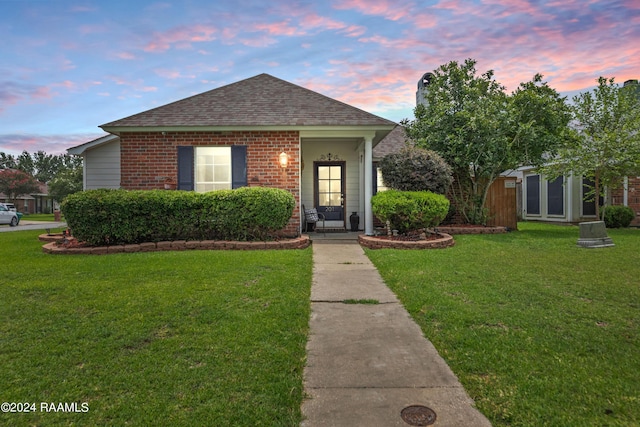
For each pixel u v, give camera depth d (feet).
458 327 11.60
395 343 10.70
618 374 8.57
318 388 8.20
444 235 30.04
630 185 48.08
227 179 32.65
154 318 12.16
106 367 8.96
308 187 40.52
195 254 23.54
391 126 31.71
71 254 24.57
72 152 43.19
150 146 31.73
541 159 38.04
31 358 9.41
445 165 32.65
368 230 32.58
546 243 28.58
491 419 7.00
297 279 17.51
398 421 6.97
